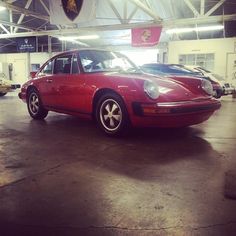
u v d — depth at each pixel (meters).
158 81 3.51
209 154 2.75
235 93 10.80
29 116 5.36
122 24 11.02
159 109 3.06
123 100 3.27
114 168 2.36
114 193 1.88
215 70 15.38
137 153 2.80
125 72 3.90
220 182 2.04
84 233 1.44
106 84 3.44
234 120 4.93
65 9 8.90
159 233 1.42
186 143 3.18
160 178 2.13
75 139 3.41
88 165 2.44
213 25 11.51
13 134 3.71
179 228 1.46
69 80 3.97
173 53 16.30
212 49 15.29
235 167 2.37
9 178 2.15
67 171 2.29
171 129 3.97
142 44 11.02
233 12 12.31
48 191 1.92
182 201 1.75
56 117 5.20
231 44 14.84
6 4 10.03
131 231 1.44
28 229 1.48
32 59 20.14
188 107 3.20
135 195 1.84
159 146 3.06
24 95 5.05
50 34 12.74
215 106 3.57
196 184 2.01
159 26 10.62
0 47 21.86
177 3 11.11
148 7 10.80
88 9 8.66
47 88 4.43
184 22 10.22
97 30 11.49
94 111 3.70
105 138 3.45
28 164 2.47
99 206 1.70
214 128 4.11
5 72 20.02
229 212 1.61
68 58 4.16
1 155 2.75
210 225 1.49
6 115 5.51
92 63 4.05
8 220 1.57
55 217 1.59
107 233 1.43
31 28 13.91
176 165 2.42
